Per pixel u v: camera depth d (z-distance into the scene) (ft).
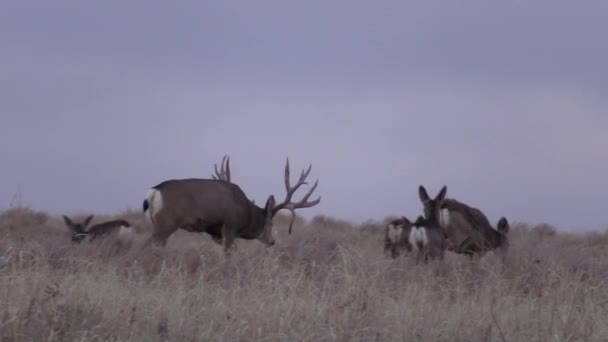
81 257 157.07
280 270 143.84
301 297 124.88
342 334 106.73
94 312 107.04
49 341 96.63
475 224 213.05
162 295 122.83
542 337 110.22
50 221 353.92
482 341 107.04
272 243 226.38
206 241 231.71
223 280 141.90
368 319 113.19
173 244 227.40
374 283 130.21
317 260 170.30
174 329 105.19
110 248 175.11
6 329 97.86
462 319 115.96
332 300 122.01
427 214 197.47
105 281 129.90
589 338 110.63
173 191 221.66
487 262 174.09
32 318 100.22
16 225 297.94
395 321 112.78
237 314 112.88
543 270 159.02
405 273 156.35
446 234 213.25
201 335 103.14
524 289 151.33
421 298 125.90
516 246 209.97
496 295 132.05
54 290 111.75
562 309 123.75
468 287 149.07
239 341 104.42
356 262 150.61
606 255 243.40
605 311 128.36
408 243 216.95
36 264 138.10
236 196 228.84
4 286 118.73
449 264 170.09
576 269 170.91
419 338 107.24
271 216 238.07
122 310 110.52
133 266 150.61
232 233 228.63
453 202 215.51
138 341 100.48
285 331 107.04
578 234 388.78
